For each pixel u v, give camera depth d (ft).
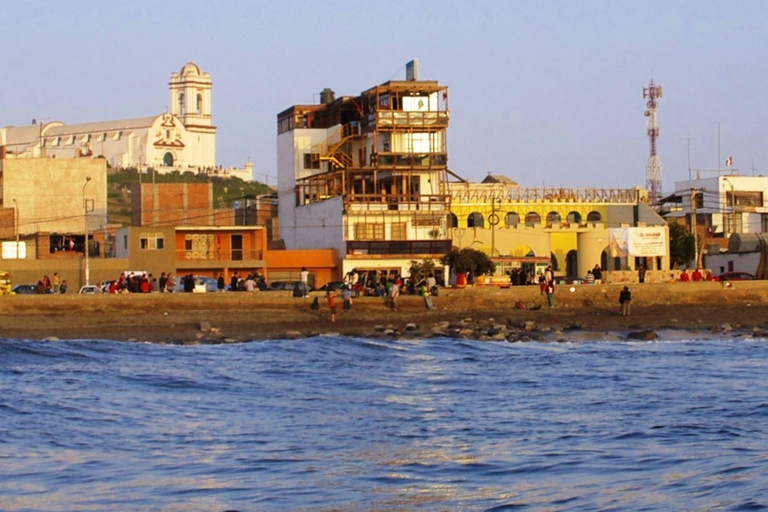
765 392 170.40
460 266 416.05
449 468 116.37
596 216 514.68
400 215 432.25
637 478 110.42
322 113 490.49
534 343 254.47
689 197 604.08
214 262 413.18
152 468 116.16
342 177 438.40
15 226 462.60
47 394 164.04
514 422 144.66
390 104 441.68
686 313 324.80
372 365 208.13
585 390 174.50
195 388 176.35
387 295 323.98
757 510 95.45
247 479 111.04
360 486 107.65
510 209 507.30
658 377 190.08
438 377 191.62
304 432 137.90
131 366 201.77
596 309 328.90
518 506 99.35
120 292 323.57
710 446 127.34
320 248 456.04
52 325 279.49
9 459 119.65
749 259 455.63
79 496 103.45
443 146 441.68
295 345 237.25
